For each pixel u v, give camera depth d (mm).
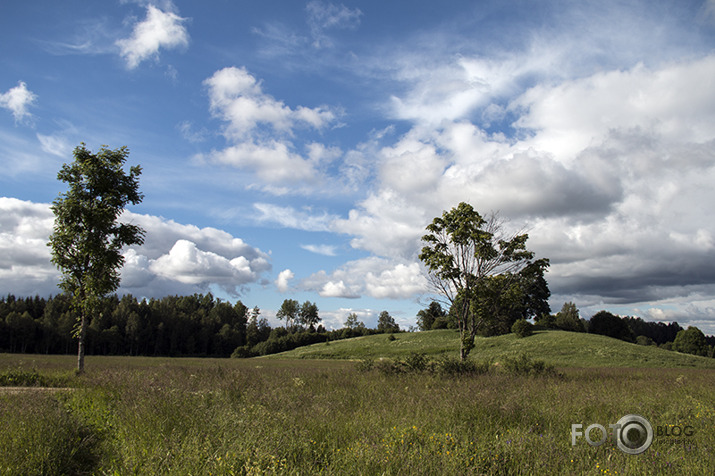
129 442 6703
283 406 9422
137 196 22484
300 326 158125
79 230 20938
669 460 5836
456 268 22734
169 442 6211
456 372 19188
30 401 8828
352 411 9445
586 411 9375
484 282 22422
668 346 117438
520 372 20266
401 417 8383
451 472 5203
